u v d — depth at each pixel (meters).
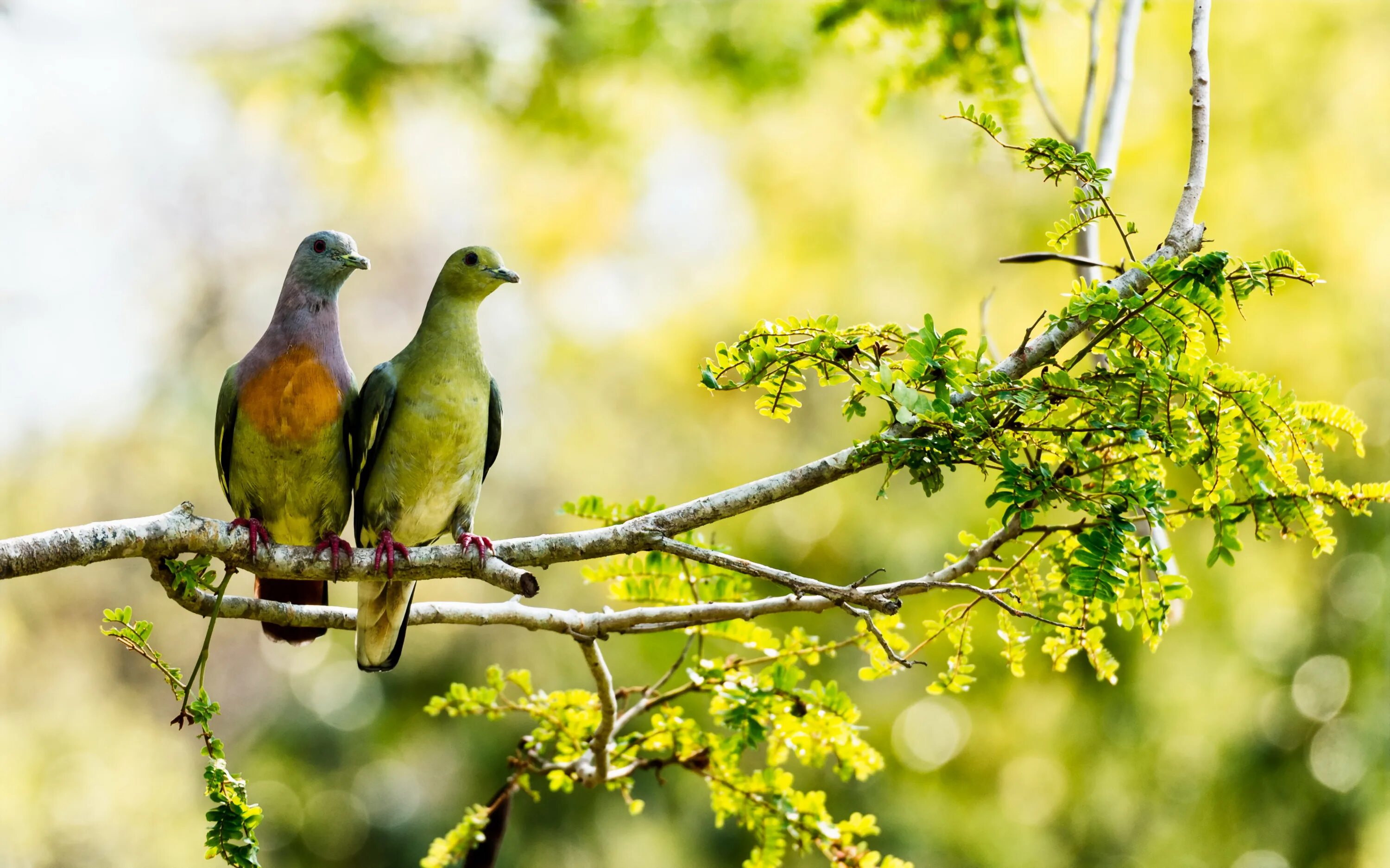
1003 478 4.38
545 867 14.66
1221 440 4.44
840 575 13.62
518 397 19.75
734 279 15.98
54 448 20.33
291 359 6.16
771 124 15.96
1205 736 14.03
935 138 14.98
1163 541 5.18
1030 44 11.70
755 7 12.37
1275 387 4.45
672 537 4.86
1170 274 4.29
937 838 14.30
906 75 9.15
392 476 6.29
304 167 20.94
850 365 4.73
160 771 18.80
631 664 14.32
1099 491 4.58
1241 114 13.87
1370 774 13.21
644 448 16.70
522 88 12.11
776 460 14.41
